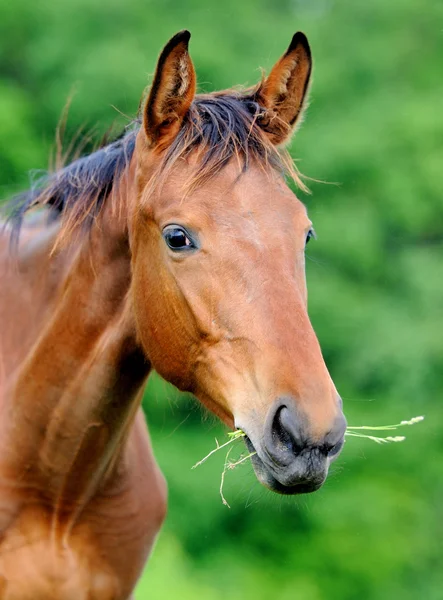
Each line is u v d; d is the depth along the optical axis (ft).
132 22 67.26
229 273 15.52
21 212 19.83
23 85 70.33
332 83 67.72
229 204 15.80
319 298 61.05
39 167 63.00
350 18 72.54
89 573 18.94
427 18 71.82
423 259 64.54
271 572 62.28
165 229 16.14
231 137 16.37
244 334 15.23
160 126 16.99
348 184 64.39
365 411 61.82
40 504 18.67
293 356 14.71
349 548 63.31
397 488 63.72
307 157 62.95
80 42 66.39
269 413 14.60
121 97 61.00
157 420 61.82
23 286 19.63
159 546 54.65
